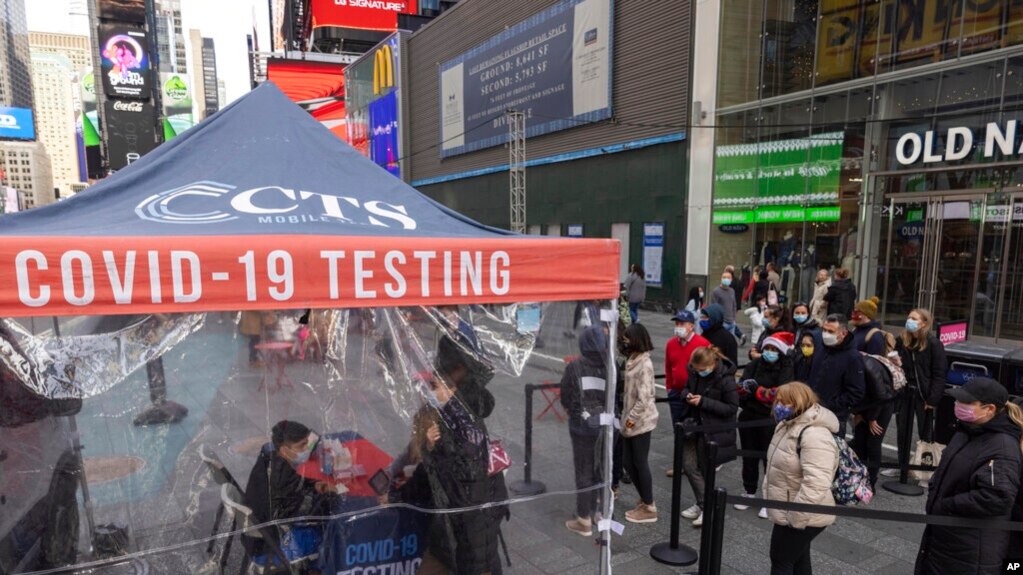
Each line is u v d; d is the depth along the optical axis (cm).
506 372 312
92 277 208
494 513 307
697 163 1548
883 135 1205
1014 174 1012
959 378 550
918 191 1154
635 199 1755
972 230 1071
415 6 5469
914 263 1164
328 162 365
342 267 246
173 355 248
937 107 1116
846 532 438
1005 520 287
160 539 249
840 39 1275
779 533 319
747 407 479
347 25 5284
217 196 299
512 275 285
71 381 229
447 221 342
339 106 4553
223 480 260
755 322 1033
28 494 226
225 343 260
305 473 278
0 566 222
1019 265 1010
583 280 306
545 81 2061
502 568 316
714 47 1477
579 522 326
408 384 296
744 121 1463
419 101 3038
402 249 258
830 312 1045
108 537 240
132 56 10456
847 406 446
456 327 301
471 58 2491
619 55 1766
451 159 2770
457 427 301
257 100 389
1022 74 992
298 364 277
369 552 287
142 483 245
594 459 327
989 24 1033
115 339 235
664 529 442
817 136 1322
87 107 12550
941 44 1104
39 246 200
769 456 328
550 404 318
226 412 262
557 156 2045
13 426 222
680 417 498
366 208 325
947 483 297
